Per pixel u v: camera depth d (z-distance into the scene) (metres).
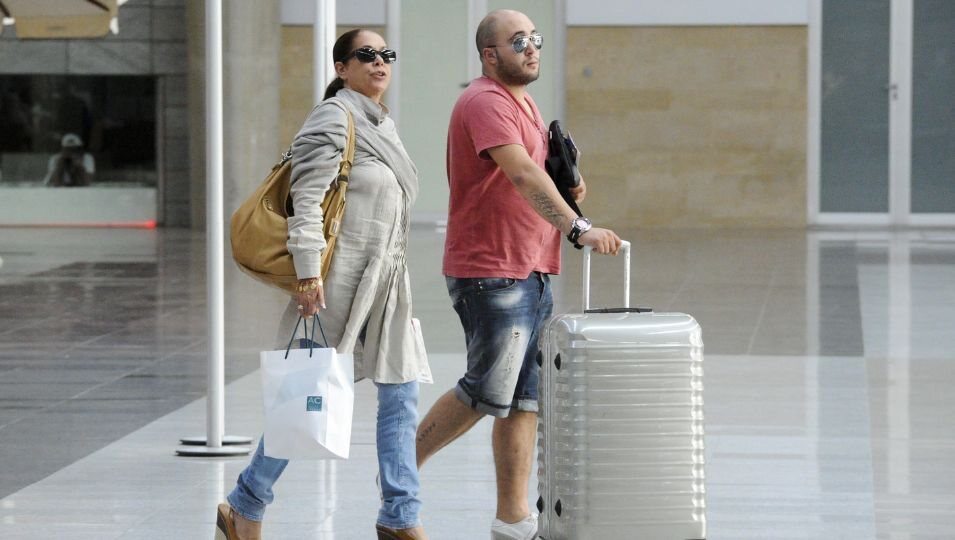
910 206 55.50
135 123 58.97
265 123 54.03
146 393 22.22
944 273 38.94
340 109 12.52
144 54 58.31
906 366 24.34
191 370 24.36
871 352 25.88
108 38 58.31
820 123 55.50
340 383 12.20
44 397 21.88
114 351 26.45
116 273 40.25
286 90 56.41
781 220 55.38
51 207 59.31
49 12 33.78
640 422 11.34
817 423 19.59
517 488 13.38
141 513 14.96
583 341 11.30
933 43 55.06
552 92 55.28
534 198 12.41
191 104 56.28
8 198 59.16
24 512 15.01
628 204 55.53
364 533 14.17
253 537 12.97
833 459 17.39
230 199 54.25
